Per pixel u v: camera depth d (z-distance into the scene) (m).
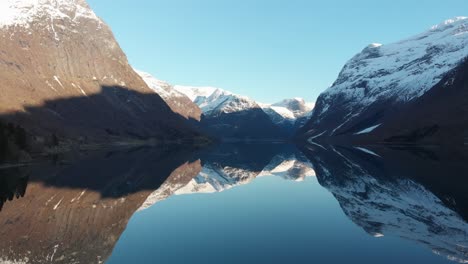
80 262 31.44
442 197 62.41
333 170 110.31
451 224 44.25
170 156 162.88
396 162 127.06
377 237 38.56
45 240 37.75
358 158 152.12
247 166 130.88
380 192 69.12
